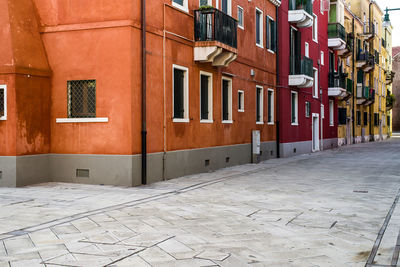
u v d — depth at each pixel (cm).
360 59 4278
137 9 1224
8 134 1188
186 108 1462
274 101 2317
